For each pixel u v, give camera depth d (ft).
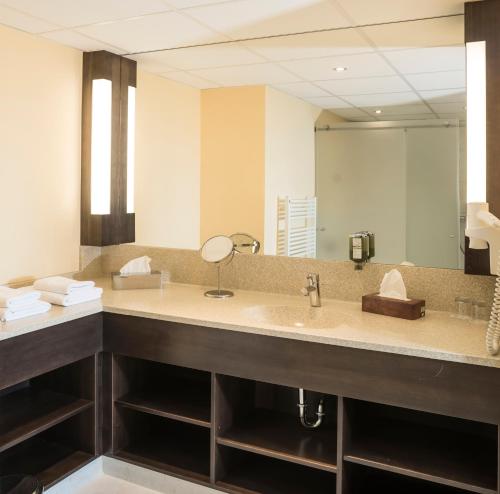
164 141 10.16
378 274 8.72
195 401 8.80
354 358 6.75
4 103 8.45
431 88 8.20
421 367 6.40
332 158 9.00
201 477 8.14
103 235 9.95
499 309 6.04
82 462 8.57
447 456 7.07
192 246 10.15
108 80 9.65
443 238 8.19
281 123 9.36
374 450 7.21
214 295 9.25
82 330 8.25
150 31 8.32
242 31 8.13
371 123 8.69
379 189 8.65
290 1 6.98
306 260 9.25
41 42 8.95
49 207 9.42
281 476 8.26
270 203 9.50
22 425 7.85
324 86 8.99
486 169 7.34
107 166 9.87
